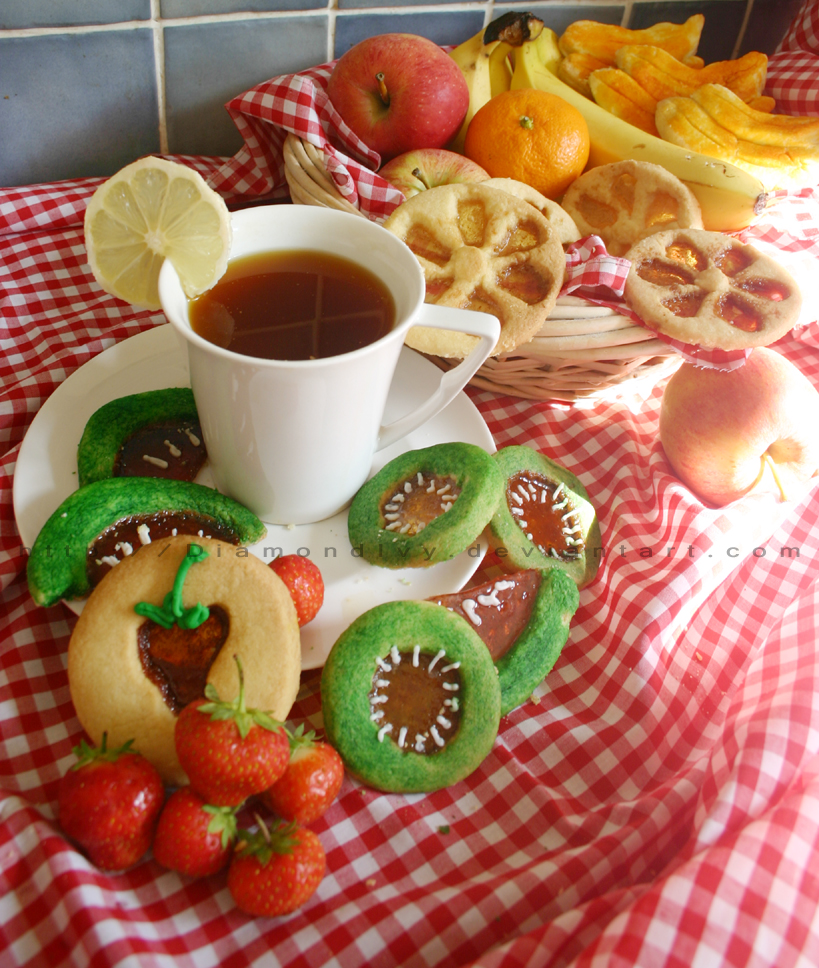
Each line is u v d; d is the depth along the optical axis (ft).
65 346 1.33
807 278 1.52
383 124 1.43
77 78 1.46
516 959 0.80
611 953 0.78
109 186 0.93
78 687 0.89
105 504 1.00
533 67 1.58
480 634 1.03
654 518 1.27
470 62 1.58
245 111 1.36
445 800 0.97
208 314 0.99
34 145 1.53
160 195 0.93
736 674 1.15
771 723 0.96
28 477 1.08
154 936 0.80
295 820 0.87
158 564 0.94
